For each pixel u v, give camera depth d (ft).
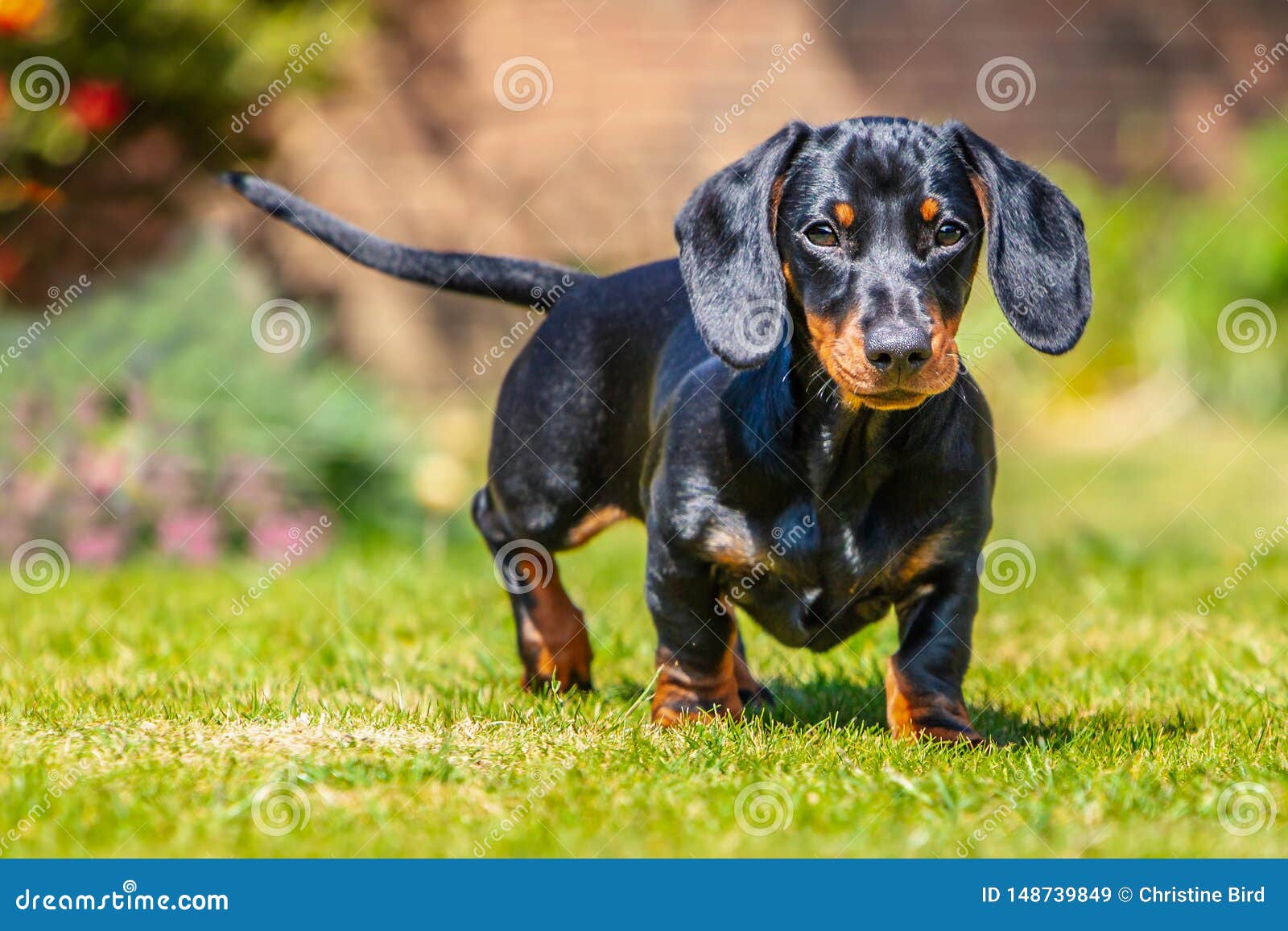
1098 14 54.85
